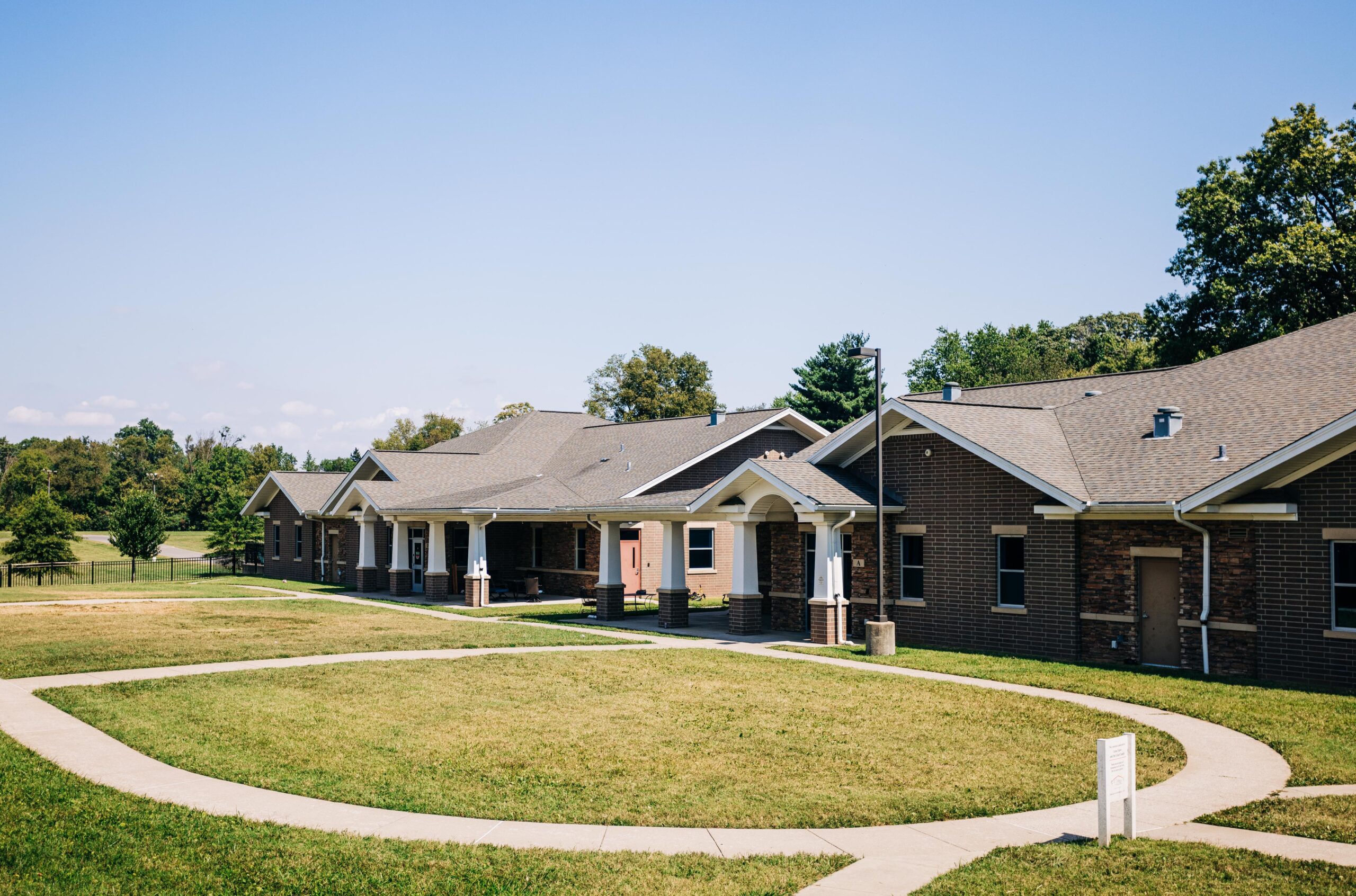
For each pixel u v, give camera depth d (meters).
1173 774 13.00
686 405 82.75
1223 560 20.55
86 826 10.79
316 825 10.95
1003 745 14.62
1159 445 23.16
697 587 43.62
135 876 9.38
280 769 13.18
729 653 24.23
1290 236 42.53
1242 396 23.86
